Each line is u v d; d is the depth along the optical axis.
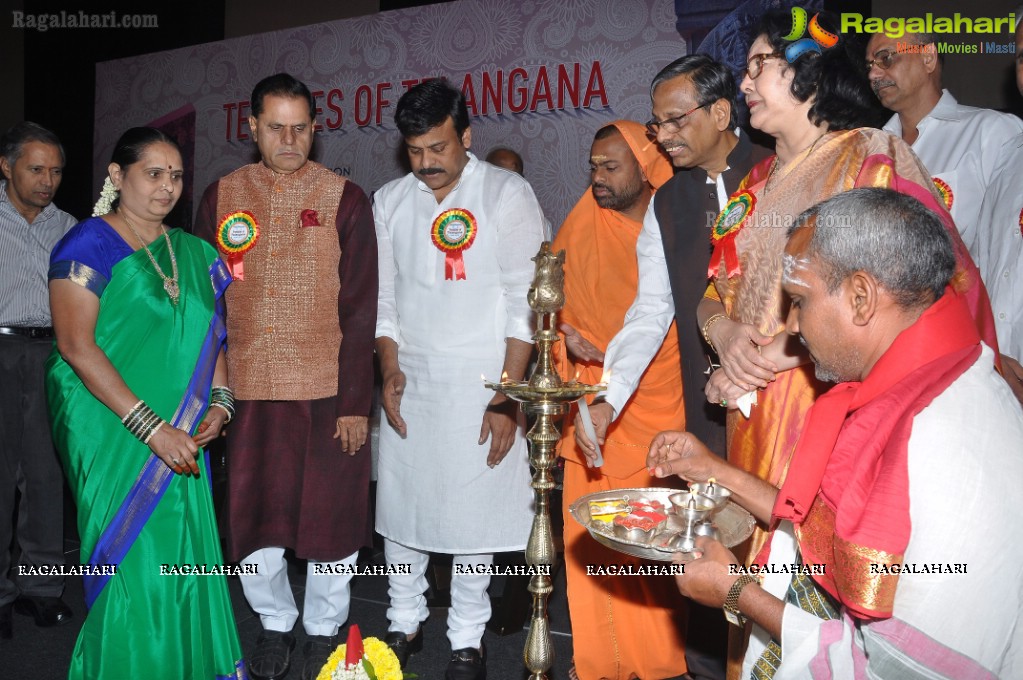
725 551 1.72
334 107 6.11
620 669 3.09
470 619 3.12
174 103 6.73
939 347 1.48
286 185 3.12
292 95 3.03
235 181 3.18
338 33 6.08
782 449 2.25
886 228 1.46
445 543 3.05
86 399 2.71
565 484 3.14
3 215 3.82
